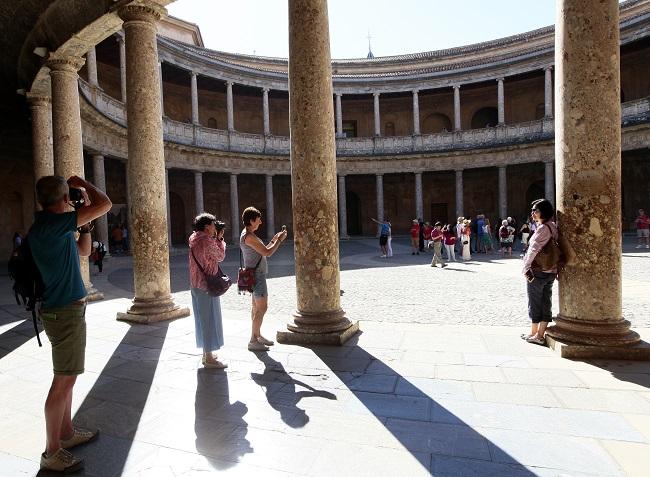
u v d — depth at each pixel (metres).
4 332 8.05
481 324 8.03
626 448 3.58
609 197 5.81
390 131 43.38
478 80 36.81
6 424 4.32
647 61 32.97
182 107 37.06
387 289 12.48
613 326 5.80
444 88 39.28
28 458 3.68
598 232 5.83
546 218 6.31
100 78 30.03
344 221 38.22
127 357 6.34
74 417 4.40
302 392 4.93
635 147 29.27
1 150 21.20
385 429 4.02
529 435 3.83
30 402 4.83
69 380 3.60
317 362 5.95
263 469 3.40
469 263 19.08
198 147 31.30
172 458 3.60
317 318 6.92
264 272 6.61
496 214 39.97
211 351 5.80
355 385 5.10
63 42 10.46
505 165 35.34
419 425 4.08
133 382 5.34
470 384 5.03
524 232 21.59
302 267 7.02
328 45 6.99
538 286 6.45
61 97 11.13
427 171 37.75
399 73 40.88
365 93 38.78
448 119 42.53
